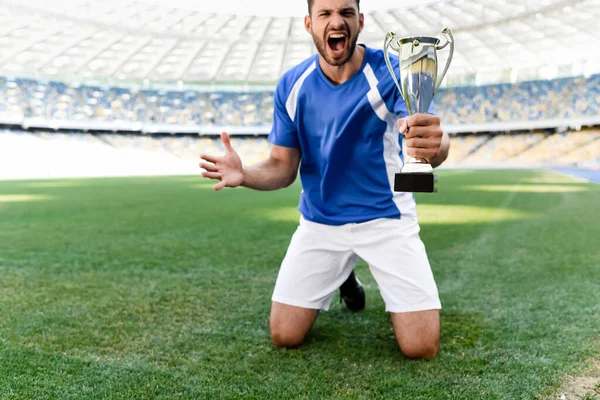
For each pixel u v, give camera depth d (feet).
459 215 25.07
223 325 8.96
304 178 8.48
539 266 13.62
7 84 112.06
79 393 6.30
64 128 116.88
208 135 131.64
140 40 99.76
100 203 33.53
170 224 22.77
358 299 9.67
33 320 9.21
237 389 6.39
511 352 7.55
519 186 46.14
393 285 7.53
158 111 128.98
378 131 7.75
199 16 92.48
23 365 7.14
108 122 121.60
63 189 48.01
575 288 11.30
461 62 117.60
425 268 7.60
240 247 16.88
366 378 6.68
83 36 93.56
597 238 17.76
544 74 119.85
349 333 8.52
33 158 101.81
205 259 14.90
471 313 9.62
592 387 6.36
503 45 105.70
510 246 16.60
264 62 119.14
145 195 40.55
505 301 10.41
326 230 8.05
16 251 16.22
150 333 8.54
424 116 6.00
